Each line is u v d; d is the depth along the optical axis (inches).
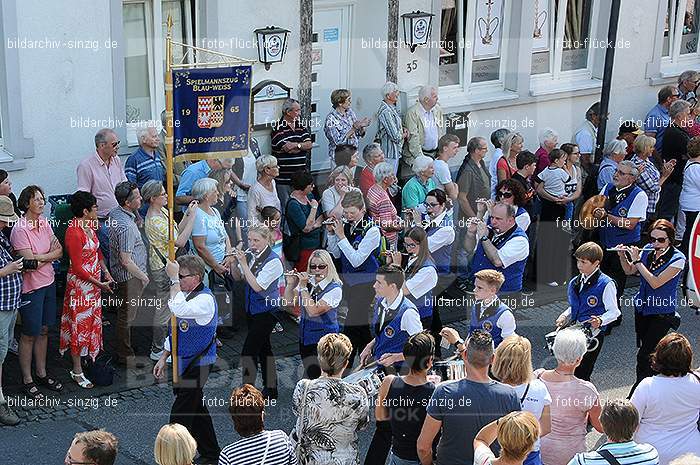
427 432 306.3
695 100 655.1
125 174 490.3
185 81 388.8
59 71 493.0
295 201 476.1
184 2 543.2
